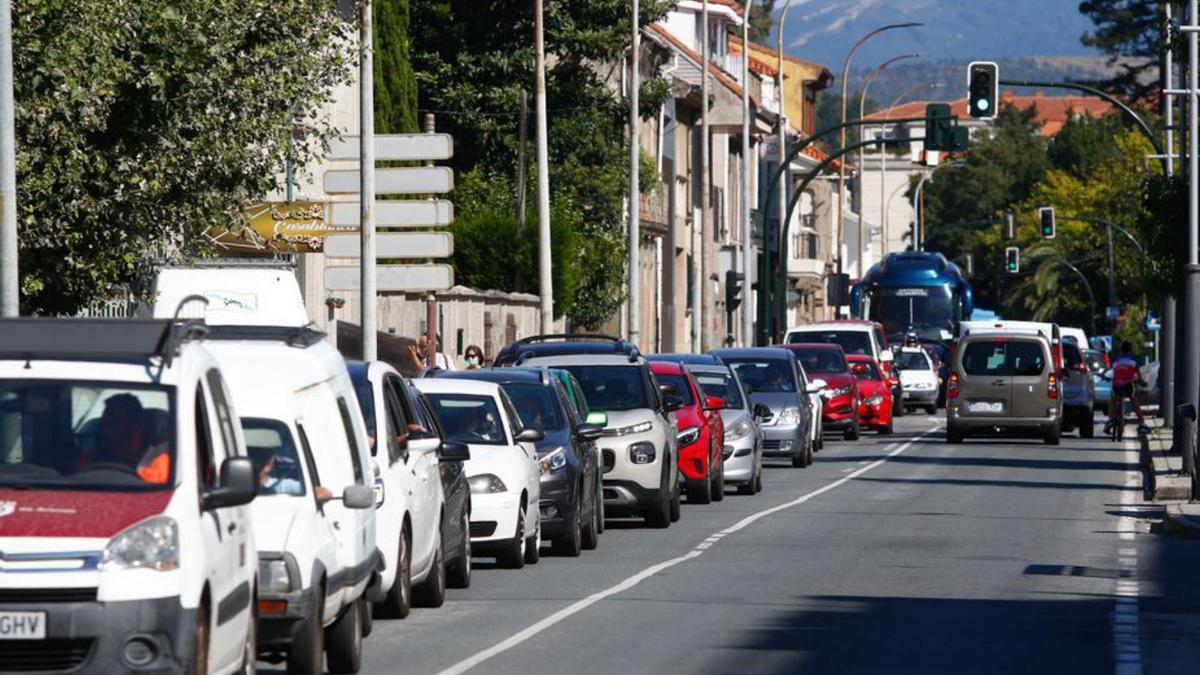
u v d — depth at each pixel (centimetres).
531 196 12594
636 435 5525
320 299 9281
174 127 4694
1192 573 4409
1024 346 10119
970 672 2970
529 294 11694
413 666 3036
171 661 2181
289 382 2916
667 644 3266
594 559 4741
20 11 4294
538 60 8931
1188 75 8000
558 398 4994
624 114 13325
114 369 2394
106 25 4434
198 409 2408
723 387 7106
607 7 13075
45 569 2166
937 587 4122
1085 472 8056
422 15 13275
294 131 5494
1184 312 8119
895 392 13762
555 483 4731
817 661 3073
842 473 8056
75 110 4434
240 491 2316
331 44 5353
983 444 10244
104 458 2317
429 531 3709
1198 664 3064
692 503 6512
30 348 2436
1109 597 3956
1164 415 10756
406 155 5984
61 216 4550
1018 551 4909
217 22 4838
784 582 4216
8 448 2333
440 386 4556
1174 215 7988
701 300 16812
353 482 3005
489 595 4000
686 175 16825
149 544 2195
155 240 4884
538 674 2944
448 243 6003
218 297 5997
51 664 2164
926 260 15575
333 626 2952
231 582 2383
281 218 6069
